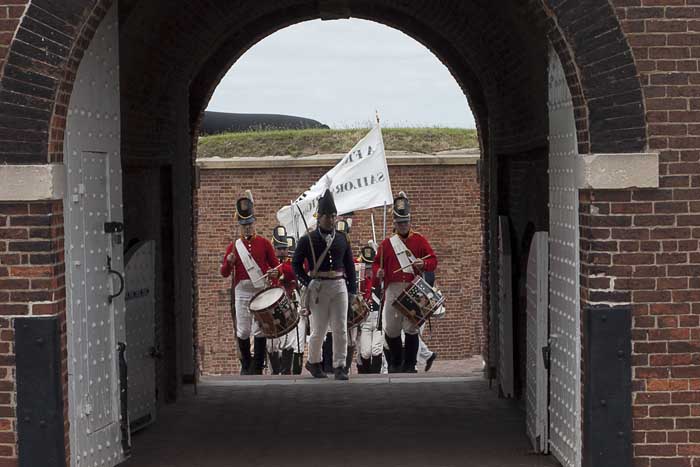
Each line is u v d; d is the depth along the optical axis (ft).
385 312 43.42
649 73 23.39
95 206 25.61
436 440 30.22
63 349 23.41
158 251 35.50
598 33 23.39
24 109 22.90
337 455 28.55
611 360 23.45
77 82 24.30
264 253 44.55
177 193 37.63
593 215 23.47
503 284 36.68
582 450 24.08
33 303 22.95
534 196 33.01
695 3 23.35
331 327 41.09
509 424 32.27
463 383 40.32
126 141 31.12
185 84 38.99
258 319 38.91
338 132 90.94
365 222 81.61
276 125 125.70
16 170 22.72
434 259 42.75
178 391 37.35
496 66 37.47
